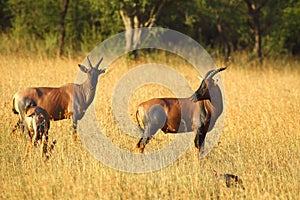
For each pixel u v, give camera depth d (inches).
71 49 4933.6
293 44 5738.2
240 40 5905.5
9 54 4498.0
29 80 3164.4
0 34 5324.8
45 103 2154.3
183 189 1588.3
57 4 5113.2
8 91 2834.6
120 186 1620.3
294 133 2207.2
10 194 1557.6
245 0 5059.1
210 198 1560.0
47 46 4916.3
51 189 1581.0
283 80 3823.8
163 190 1582.2
